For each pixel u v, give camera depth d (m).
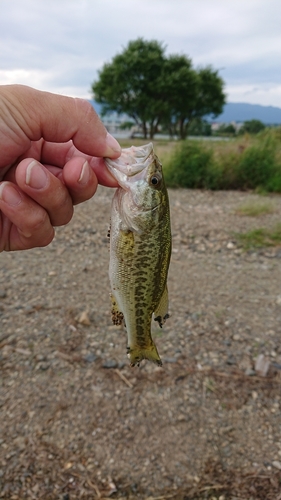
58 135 0.14
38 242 0.16
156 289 0.17
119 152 0.15
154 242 0.16
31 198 0.14
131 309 0.17
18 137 0.14
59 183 0.14
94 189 0.15
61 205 0.15
